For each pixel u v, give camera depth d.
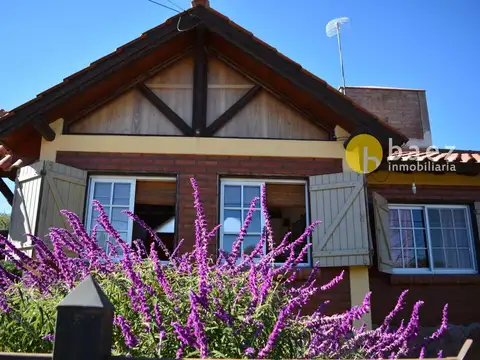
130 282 2.93
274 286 2.97
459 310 7.79
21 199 7.32
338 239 7.32
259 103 8.19
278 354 2.54
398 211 8.39
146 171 7.62
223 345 2.52
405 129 12.38
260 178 7.74
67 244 3.37
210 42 8.41
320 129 8.09
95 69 7.43
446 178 8.35
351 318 2.78
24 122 7.16
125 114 8.05
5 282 3.33
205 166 7.68
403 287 7.82
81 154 7.68
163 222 9.05
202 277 2.73
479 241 8.16
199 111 7.98
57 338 1.78
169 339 2.62
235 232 7.54
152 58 8.04
